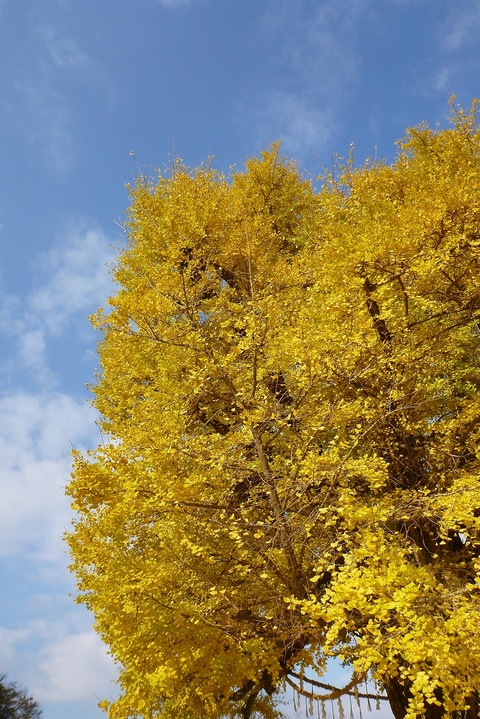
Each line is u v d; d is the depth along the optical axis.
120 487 4.49
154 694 4.64
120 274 8.69
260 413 4.84
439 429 5.47
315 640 4.39
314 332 5.16
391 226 6.29
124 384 7.11
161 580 4.49
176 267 6.87
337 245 6.54
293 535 4.48
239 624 4.54
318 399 5.41
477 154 9.03
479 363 6.95
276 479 4.89
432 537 5.55
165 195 10.15
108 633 5.18
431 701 2.88
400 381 5.38
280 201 12.38
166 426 4.82
